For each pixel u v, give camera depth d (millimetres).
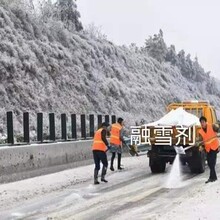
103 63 42031
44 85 29375
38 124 17594
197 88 85000
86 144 19812
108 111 35781
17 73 27203
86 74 36594
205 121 14055
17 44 29125
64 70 33125
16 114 25109
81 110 31797
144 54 63562
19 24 31984
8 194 12180
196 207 9758
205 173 16641
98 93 36094
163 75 60812
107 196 11750
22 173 14836
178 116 16859
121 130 18094
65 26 41938
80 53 38312
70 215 9430
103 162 14500
